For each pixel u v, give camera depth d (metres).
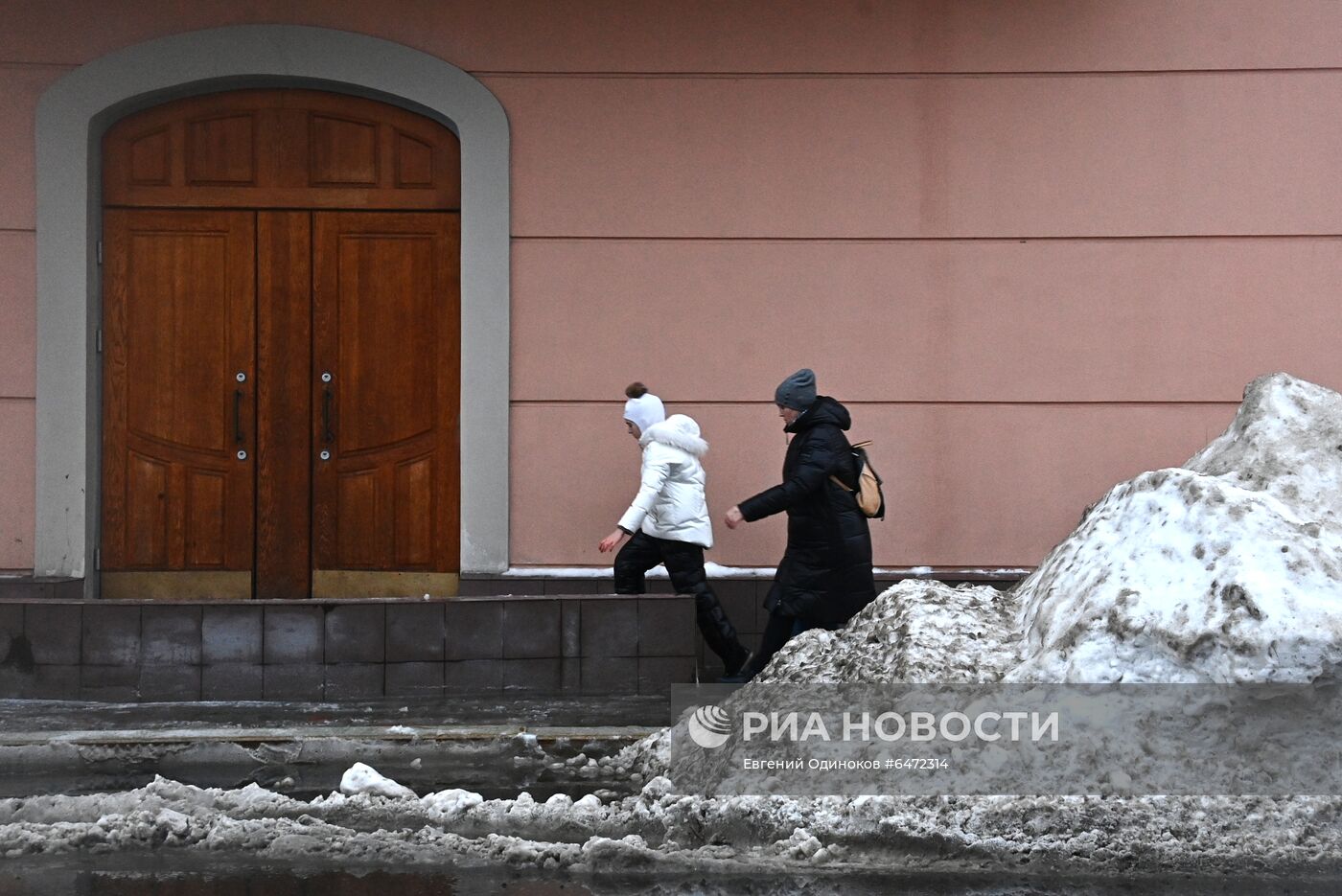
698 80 27.02
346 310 27.45
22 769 18.22
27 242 26.67
